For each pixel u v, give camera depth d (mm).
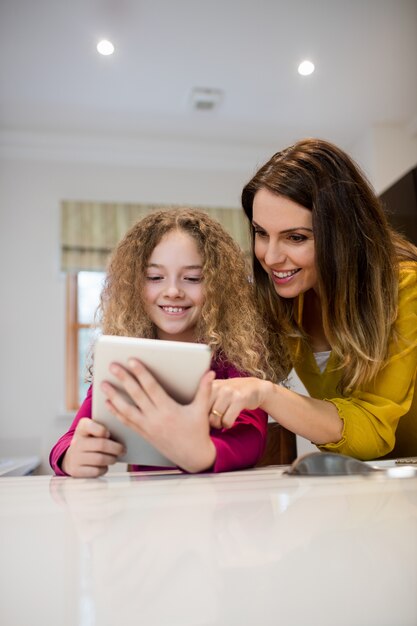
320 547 261
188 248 1039
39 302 3137
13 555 261
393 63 2650
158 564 239
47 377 3066
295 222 936
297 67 2650
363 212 974
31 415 3016
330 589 204
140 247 1048
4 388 3020
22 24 2312
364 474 578
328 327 994
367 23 2377
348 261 951
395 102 2990
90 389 1006
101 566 238
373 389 970
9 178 3229
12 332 3084
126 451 696
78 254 3205
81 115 3037
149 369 609
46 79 2699
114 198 3322
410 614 182
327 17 2326
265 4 2232
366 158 3242
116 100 2898
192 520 335
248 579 216
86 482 608
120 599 196
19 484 606
